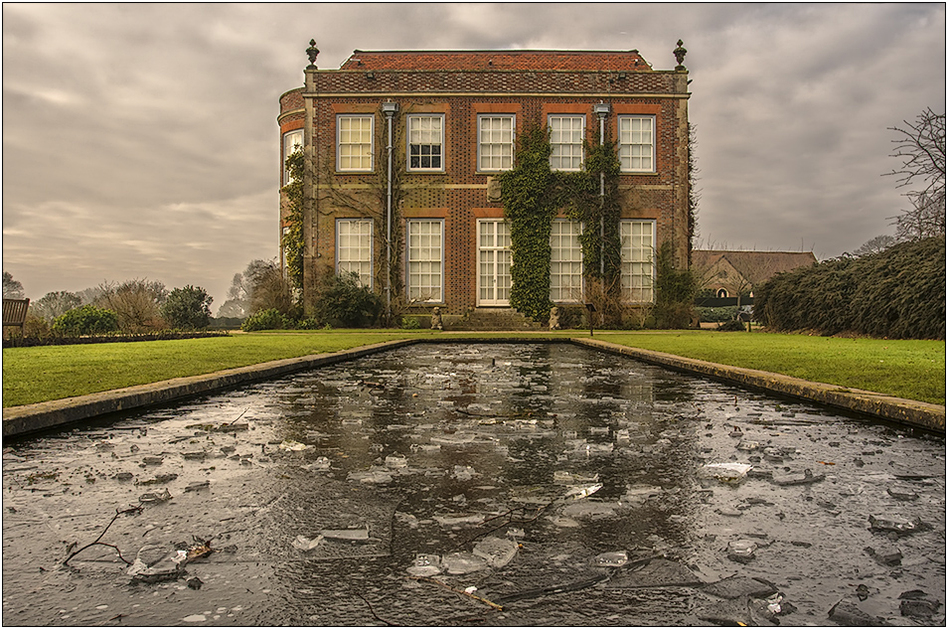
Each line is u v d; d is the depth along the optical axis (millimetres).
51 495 2613
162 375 6004
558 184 20953
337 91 21031
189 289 21453
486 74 21031
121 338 13875
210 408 4855
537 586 1808
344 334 16703
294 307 21234
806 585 1802
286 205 24453
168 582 1822
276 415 4562
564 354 10953
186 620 1612
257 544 2104
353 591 1777
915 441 3650
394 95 21016
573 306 20938
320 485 2787
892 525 2223
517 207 20844
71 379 5566
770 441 3664
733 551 2006
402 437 3814
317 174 21078
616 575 1872
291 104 24469
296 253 22922
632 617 1634
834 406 4824
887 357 8016
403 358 10008
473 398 5461
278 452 3400
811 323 16891
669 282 20953
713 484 2816
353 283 20375
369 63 22453
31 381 5395
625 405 5039
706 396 5559
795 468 3043
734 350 9680
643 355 9383
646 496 2639
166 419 4367
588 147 20969
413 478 2912
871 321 14570
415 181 21078
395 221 21047
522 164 20797
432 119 21203
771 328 19094
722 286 51625
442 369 8117
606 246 20891
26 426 3773
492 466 3135
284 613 1653
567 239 21328
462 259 21094
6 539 2133
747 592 1749
